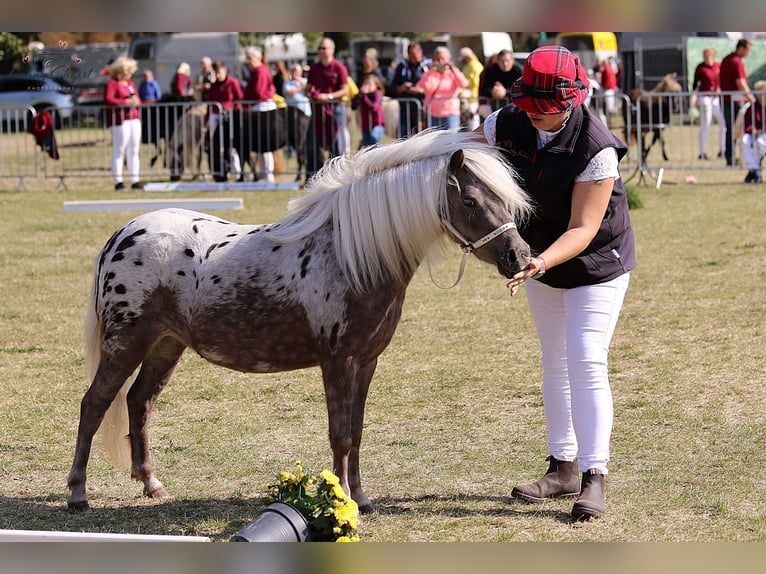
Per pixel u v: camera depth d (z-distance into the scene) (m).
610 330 6.39
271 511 5.31
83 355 10.57
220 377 9.81
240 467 7.46
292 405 8.98
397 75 22.97
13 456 7.71
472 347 10.69
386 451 7.75
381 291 6.00
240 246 6.27
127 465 6.91
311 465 7.47
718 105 25.92
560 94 5.79
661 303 12.30
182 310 6.30
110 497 6.90
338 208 6.03
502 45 39.50
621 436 7.91
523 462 7.46
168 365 6.86
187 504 6.73
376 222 5.91
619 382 9.35
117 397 6.66
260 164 23.69
